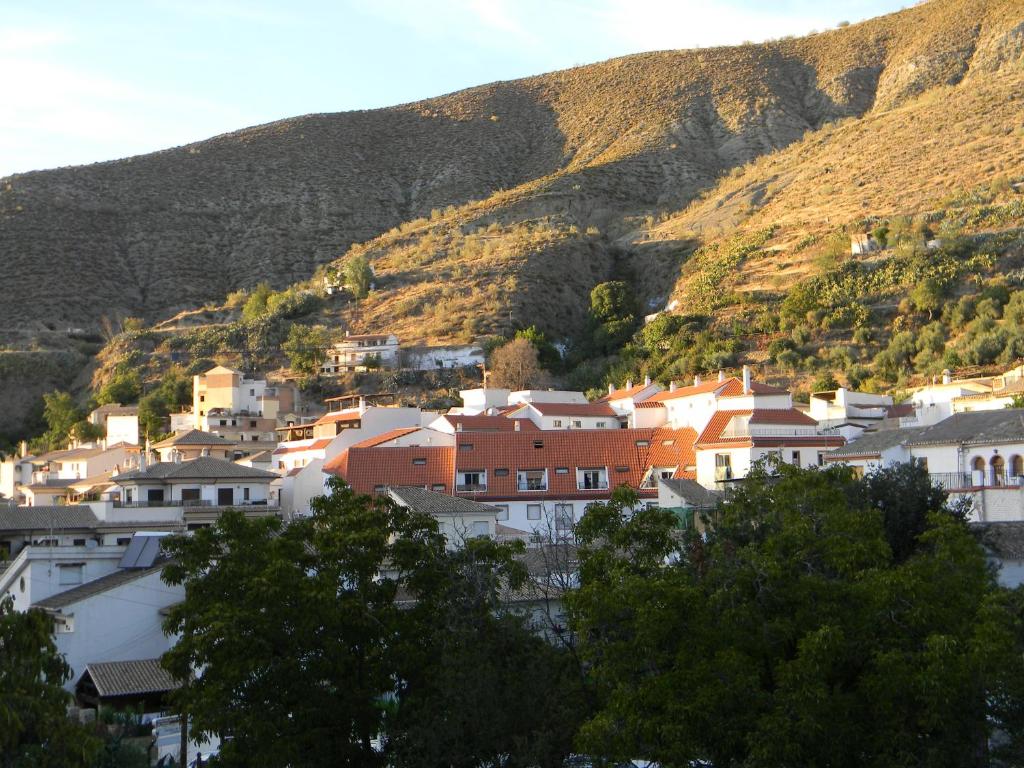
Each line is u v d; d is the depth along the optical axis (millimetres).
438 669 50188
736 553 48125
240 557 53250
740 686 42375
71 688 69938
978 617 43906
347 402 197500
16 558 81375
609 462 102125
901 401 144000
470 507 82625
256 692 49625
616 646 44656
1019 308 181625
